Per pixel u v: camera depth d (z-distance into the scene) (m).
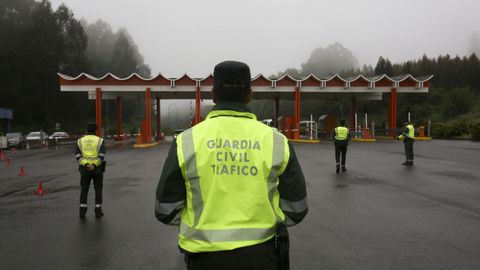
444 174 13.28
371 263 5.14
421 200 9.08
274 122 44.09
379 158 18.91
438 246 5.77
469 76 91.69
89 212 8.50
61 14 91.06
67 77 35.06
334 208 8.34
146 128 35.28
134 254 5.69
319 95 43.09
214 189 2.24
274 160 2.31
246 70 2.48
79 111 83.69
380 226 6.90
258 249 2.18
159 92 39.19
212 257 2.17
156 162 18.97
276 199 2.37
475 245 5.80
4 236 6.66
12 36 83.25
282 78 36.62
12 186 12.57
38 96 76.06
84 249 5.93
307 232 6.58
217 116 2.42
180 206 2.34
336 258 5.34
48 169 17.58
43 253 5.77
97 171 7.93
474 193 9.91
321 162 17.45
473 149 24.12
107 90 35.38
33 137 42.88
